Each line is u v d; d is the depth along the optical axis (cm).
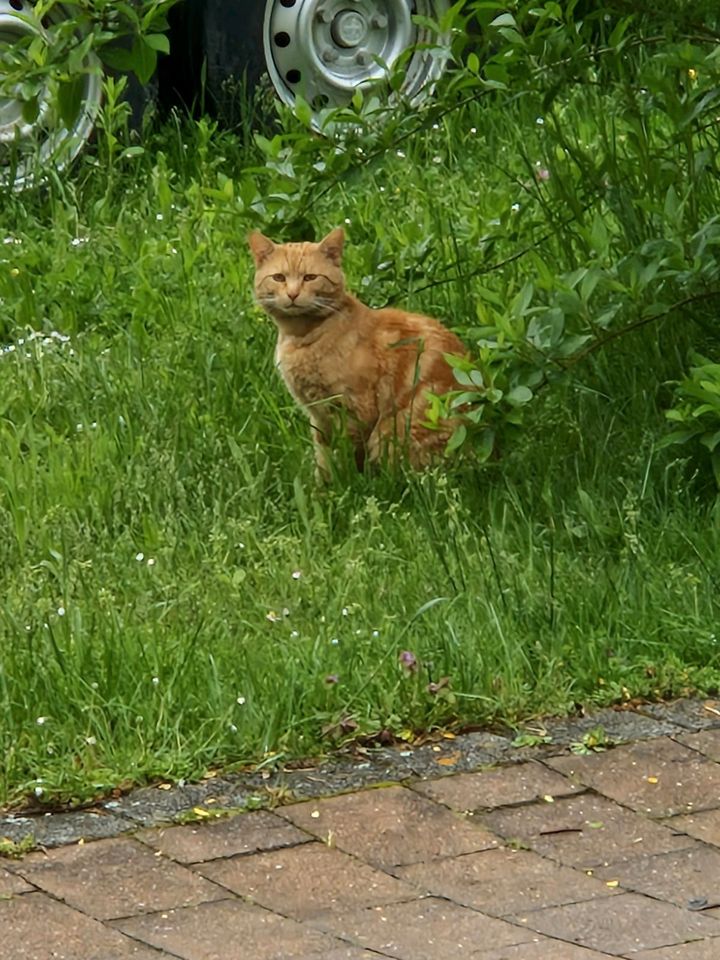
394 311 970
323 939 550
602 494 873
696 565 805
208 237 1212
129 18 845
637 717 707
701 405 842
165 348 1048
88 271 1166
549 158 1023
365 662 724
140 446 923
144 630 737
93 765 657
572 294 830
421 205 1255
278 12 1415
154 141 1382
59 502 870
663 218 866
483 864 598
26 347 1056
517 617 758
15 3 1298
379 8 1436
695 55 880
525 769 664
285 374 949
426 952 543
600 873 594
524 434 881
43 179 1283
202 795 643
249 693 691
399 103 966
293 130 1198
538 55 923
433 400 831
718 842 614
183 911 566
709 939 553
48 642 717
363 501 877
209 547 830
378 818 627
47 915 562
